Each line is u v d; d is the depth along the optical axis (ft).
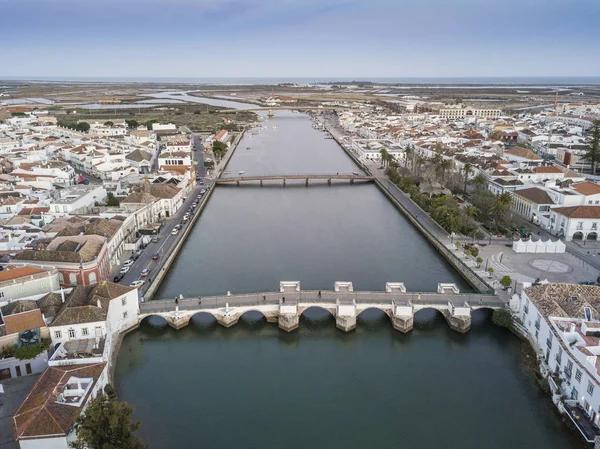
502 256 601.21
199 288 538.47
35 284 435.12
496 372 401.49
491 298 486.79
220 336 456.45
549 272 550.36
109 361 387.96
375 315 492.54
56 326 374.84
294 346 442.09
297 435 331.98
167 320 464.65
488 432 335.88
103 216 645.51
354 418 349.61
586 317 385.91
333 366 412.77
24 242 560.20
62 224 600.39
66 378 324.39
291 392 378.53
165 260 582.35
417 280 561.84
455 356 424.87
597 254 606.14
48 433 276.00
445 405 363.56
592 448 310.86
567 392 353.51
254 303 474.49
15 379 358.64
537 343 414.41
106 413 276.00
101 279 499.51
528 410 357.00
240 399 369.09
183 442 324.19
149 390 377.71
